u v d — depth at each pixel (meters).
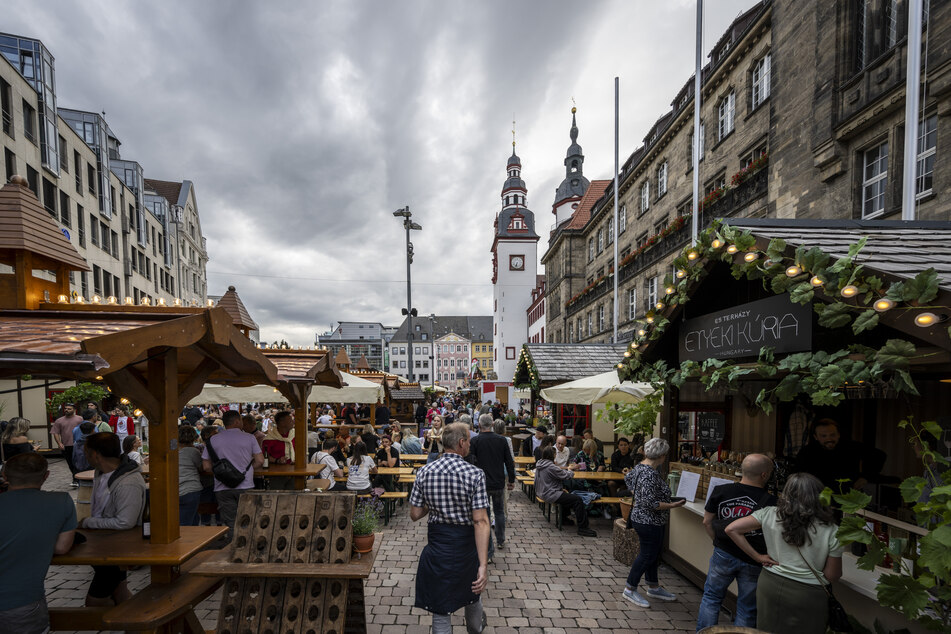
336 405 20.25
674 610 4.29
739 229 3.45
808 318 2.92
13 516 2.54
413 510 3.15
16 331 2.51
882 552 2.30
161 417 3.07
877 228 3.70
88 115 24.48
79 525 3.35
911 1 6.23
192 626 3.20
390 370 98.62
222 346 3.16
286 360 5.83
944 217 7.29
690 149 16.80
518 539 6.41
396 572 5.13
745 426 6.24
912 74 6.23
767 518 2.80
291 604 2.92
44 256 3.84
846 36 9.39
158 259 36.16
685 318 4.77
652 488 4.34
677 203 17.55
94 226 24.30
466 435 3.30
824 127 9.72
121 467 3.49
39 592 2.58
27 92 17.75
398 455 9.44
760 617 2.74
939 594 2.06
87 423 8.64
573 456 8.91
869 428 4.73
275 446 6.59
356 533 3.20
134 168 30.98
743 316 3.65
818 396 2.57
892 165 8.29
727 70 14.34
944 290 1.98
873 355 2.36
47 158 18.80
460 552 3.02
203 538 3.20
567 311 31.36
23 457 2.68
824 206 9.87
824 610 2.54
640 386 7.20
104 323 2.90
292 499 3.16
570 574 5.15
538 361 12.30
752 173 12.32
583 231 31.09
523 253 48.56
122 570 3.73
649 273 18.89
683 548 5.08
